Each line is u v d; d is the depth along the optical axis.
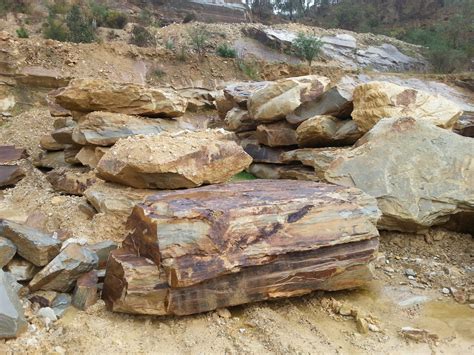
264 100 6.75
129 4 22.67
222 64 15.18
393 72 19.59
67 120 7.03
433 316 3.27
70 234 4.15
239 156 4.52
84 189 5.45
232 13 24.98
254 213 3.10
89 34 15.30
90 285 3.14
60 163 6.89
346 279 3.35
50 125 9.33
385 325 3.12
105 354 2.62
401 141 4.48
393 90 5.09
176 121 6.29
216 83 14.55
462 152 4.32
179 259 2.84
